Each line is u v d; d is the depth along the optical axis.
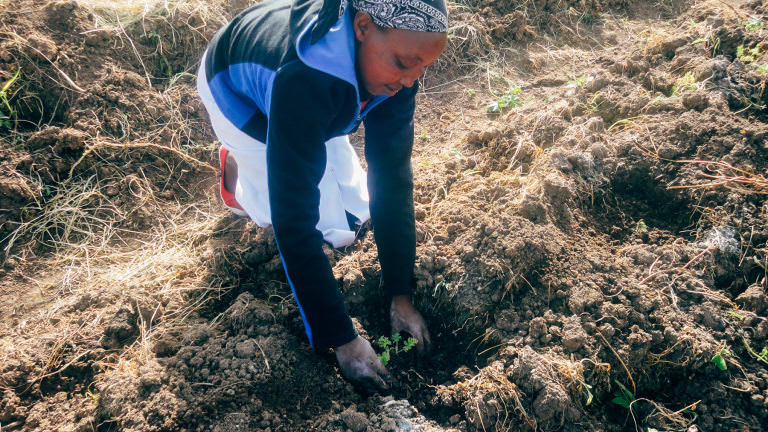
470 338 2.41
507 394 2.15
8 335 2.43
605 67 3.80
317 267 1.91
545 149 3.03
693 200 2.73
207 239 2.84
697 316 2.36
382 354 2.31
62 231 2.90
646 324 2.30
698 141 2.89
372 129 2.00
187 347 2.23
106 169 3.05
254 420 2.09
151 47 3.55
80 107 3.16
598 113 3.27
